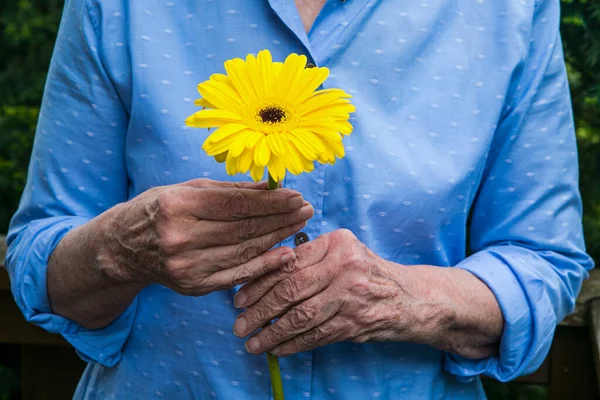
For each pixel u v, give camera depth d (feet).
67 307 3.67
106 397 3.77
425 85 3.60
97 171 3.73
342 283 3.39
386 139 3.55
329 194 3.54
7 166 6.43
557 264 3.74
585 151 4.99
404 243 3.61
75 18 3.67
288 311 3.42
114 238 3.43
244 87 3.03
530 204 3.70
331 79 3.55
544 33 3.71
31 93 6.44
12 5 6.63
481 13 3.67
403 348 3.65
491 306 3.59
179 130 3.56
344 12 3.57
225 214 3.27
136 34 3.60
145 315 3.69
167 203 3.26
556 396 4.58
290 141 2.99
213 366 3.60
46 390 5.02
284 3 3.55
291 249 3.37
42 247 3.64
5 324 4.87
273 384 3.46
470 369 3.68
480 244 3.82
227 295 3.58
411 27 3.60
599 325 4.25
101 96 3.66
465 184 3.61
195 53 3.61
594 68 4.89
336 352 3.59
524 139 3.70
